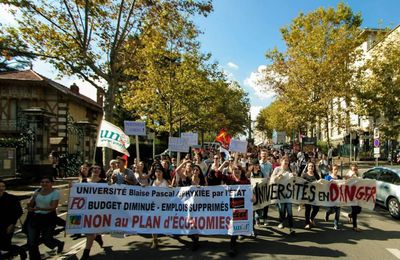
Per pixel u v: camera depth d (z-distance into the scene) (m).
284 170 9.75
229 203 8.01
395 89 29.98
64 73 16.77
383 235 9.12
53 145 35.12
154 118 29.86
